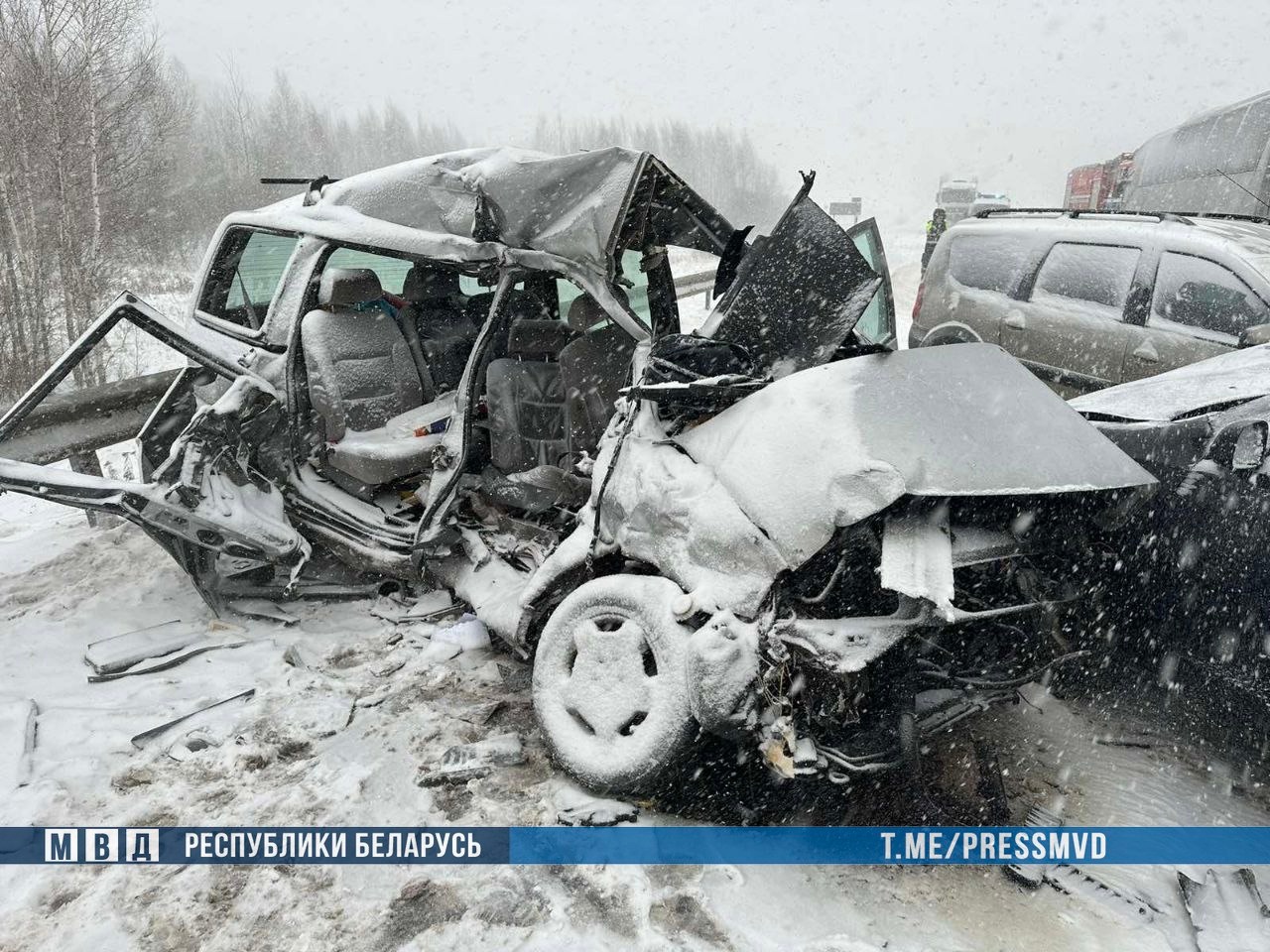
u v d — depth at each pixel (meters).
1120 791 3.29
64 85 12.43
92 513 5.96
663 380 3.44
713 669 2.71
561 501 4.14
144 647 4.09
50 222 12.34
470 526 4.49
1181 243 6.20
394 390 4.55
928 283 7.90
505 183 4.12
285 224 4.56
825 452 2.83
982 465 2.80
